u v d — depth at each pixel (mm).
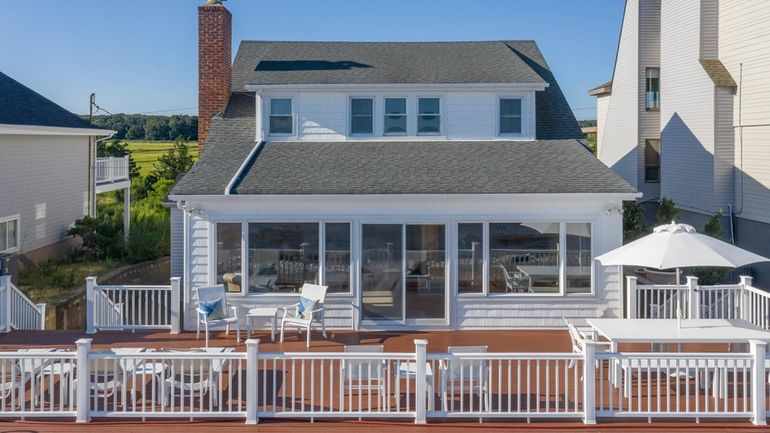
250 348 11180
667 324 13867
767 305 15438
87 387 11297
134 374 11281
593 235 17734
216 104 23453
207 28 23422
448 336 17172
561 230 17734
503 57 22953
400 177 18312
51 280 24500
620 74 33344
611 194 17453
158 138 95688
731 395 13109
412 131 20938
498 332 17625
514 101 21078
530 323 17828
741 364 12594
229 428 11117
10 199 25062
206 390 13039
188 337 16859
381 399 12492
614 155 34375
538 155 19891
